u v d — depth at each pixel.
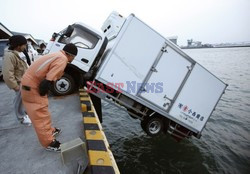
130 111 4.23
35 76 1.74
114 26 4.19
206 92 4.18
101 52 4.26
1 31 9.63
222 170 4.00
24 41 2.43
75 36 4.23
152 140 5.11
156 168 3.90
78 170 1.59
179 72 3.86
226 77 17.58
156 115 4.33
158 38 3.56
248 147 5.16
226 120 7.30
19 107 2.50
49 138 1.89
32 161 1.83
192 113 4.19
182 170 3.91
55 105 3.51
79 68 4.13
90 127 2.31
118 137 5.13
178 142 4.84
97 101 4.55
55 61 1.76
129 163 4.00
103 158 1.64
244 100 10.19
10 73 2.32
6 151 2.00
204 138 5.60
